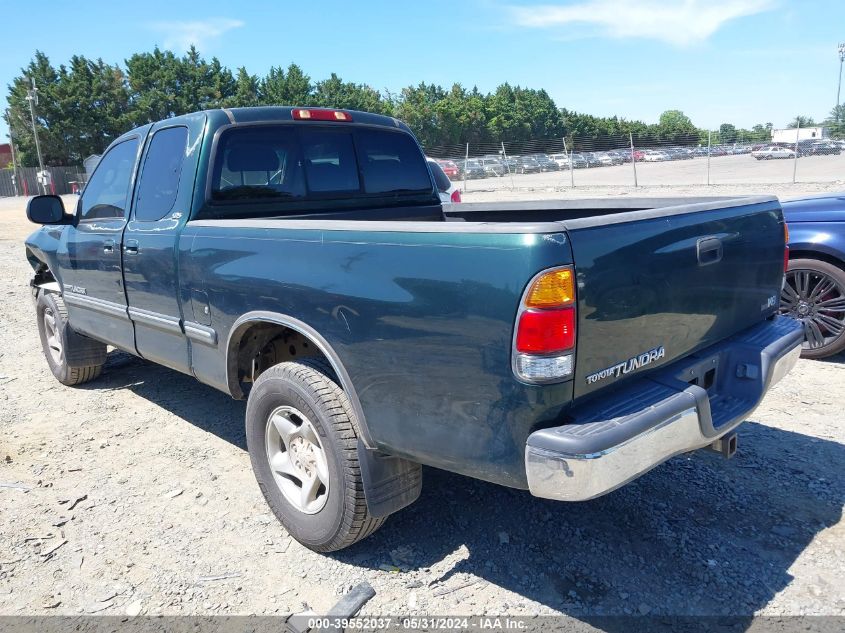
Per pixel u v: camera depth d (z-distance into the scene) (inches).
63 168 2741.1
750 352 123.1
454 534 131.2
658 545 125.0
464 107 3622.0
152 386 226.7
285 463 130.3
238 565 124.3
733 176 1268.5
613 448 89.0
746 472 150.8
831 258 217.3
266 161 158.2
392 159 186.7
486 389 94.0
